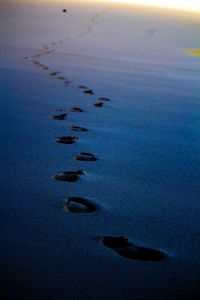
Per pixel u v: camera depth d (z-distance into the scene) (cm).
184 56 829
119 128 333
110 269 139
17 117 343
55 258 144
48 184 213
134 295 126
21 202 189
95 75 579
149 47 926
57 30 1095
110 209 189
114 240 160
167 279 136
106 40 989
